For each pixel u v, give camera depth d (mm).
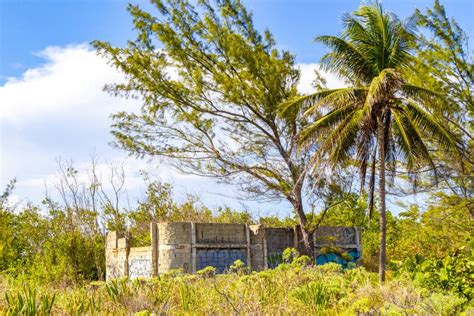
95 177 33500
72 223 30641
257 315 10188
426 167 26719
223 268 25812
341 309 11055
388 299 11141
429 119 20953
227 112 29266
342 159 22156
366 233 37250
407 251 26703
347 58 21984
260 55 27656
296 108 24219
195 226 25484
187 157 29938
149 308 10688
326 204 28828
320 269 16297
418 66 26266
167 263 24453
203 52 28516
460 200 26438
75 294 11945
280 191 29359
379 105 21203
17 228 32844
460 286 11711
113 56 28234
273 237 28469
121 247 27469
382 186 20953
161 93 28672
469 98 26344
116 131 29875
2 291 12297
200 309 11133
